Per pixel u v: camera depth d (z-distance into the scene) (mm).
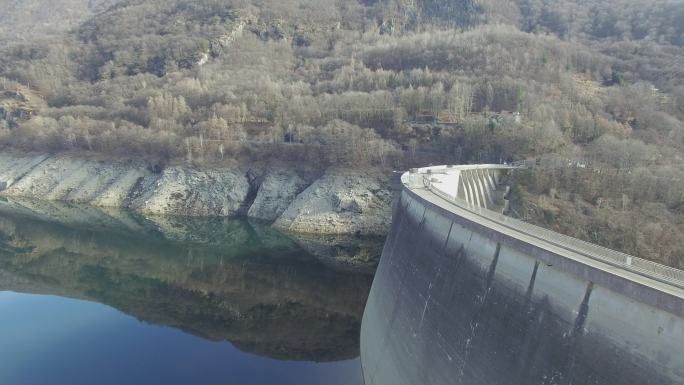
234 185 157125
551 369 29281
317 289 97250
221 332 79062
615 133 128125
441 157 146250
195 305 90000
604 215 93250
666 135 128750
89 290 96938
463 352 37062
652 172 99688
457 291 41000
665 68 190000
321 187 142375
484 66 197375
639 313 25453
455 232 45156
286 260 113500
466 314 38531
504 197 110750
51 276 104000
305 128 165250
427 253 49938
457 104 164250
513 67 188375
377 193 136875
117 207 161250
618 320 26484
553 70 186500
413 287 50094
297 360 69000
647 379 24141
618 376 25500
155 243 127062
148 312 86812
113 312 86875
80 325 81438
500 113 158750
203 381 63656
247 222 143875
